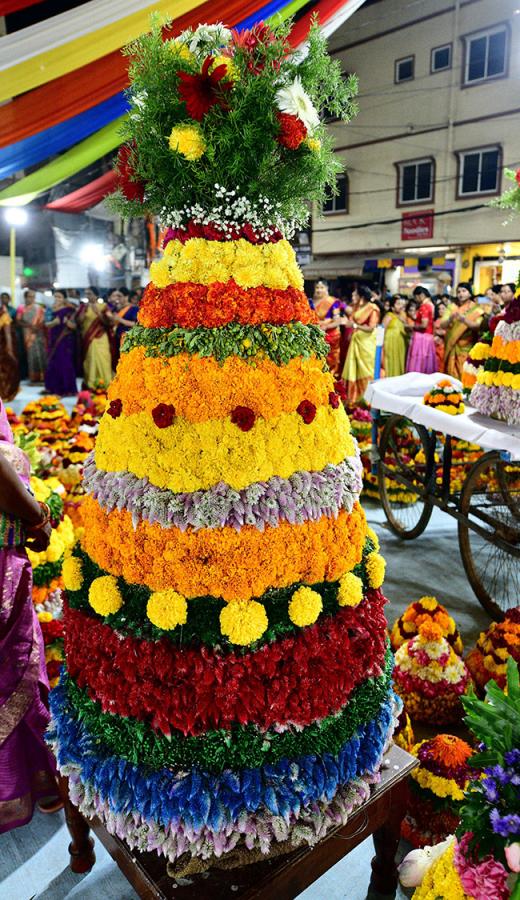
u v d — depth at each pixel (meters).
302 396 1.36
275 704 1.31
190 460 1.29
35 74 3.78
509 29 15.17
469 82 15.98
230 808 1.29
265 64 1.31
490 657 2.44
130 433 1.34
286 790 1.33
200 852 1.30
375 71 17.47
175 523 1.27
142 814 1.32
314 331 1.42
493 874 1.15
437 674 2.34
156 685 1.30
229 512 1.27
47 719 1.86
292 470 1.34
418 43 16.55
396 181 17.77
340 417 1.45
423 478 3.85
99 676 1.36
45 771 1.90
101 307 9.70
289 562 1.32
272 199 1.35
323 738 1.39
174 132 1.27
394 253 18.31
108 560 1.38
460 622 3.10
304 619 1.31
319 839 1.36
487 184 16.28
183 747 1.32
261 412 1.31
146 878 1.32
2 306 8.93
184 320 1.31
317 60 1.37
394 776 1.54
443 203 17.02
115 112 4.80
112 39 3.78
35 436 2.93
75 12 3.54
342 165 1.47
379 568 1.53
